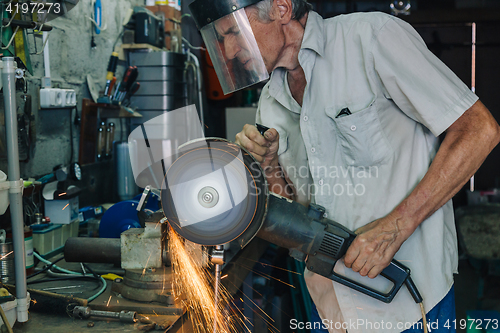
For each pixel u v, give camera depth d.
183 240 1.28
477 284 3.58
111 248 1.34
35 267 1.54
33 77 1.74
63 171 1.79
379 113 1.18
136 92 2.60
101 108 2.27
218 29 1.15
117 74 2.51
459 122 1.09
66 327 1.10
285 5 1.16
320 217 1.13
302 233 1.11
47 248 1.63
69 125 2.04
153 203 1.68
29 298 1.09
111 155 2.36
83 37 2.14
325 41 1.24
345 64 1.21
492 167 4.83
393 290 1.16
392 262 1.14
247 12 1.12
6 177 1.05
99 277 1.41
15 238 1.05
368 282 1.23
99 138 2.22
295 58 1.26
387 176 1.20
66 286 1.37
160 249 1.23
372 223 1.15
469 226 3.38
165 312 1.19
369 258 1.10
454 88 1.08
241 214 0.95
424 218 1.12
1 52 1.36
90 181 2.16
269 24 1.15
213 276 1.35
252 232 0.98
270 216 1.11
